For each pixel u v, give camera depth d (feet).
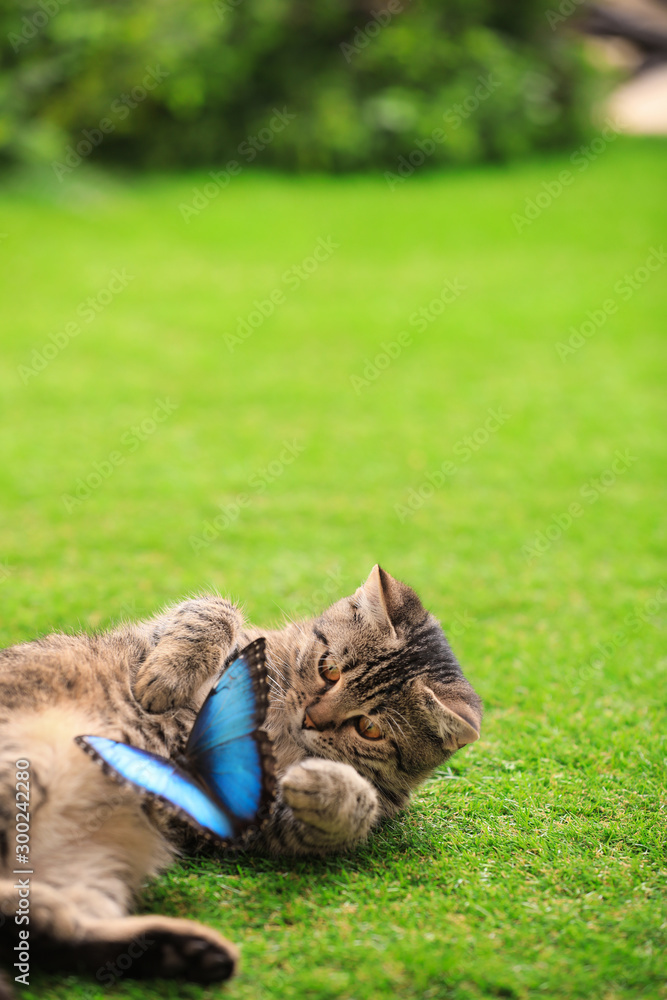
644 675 4.77
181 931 3.66
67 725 3.93
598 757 4.36
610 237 13.57
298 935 3.77
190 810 3.72
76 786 3.87
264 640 3.86
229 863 3.99
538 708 4.59
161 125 15.30
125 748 3.78
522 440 7.78
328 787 3.94
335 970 3.69
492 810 4.16
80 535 5.73
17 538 5.63
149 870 3.93
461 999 3.65
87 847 3.87
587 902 3.88
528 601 5.28
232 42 15.44
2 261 11.23
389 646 4.19
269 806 3.79
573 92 17.89
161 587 5.12
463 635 4.97
